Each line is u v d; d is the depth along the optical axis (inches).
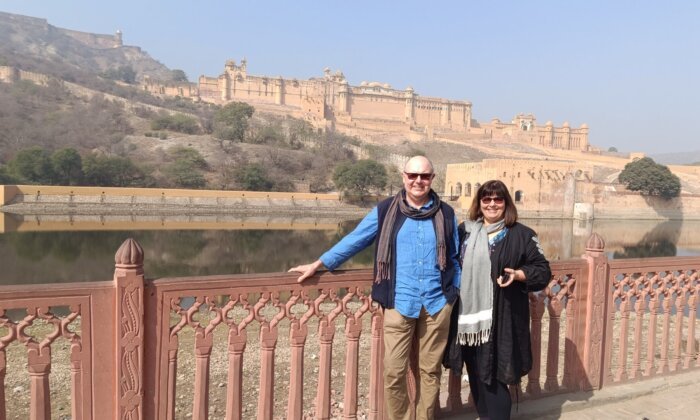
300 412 143.2
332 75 4990.2
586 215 2637.8
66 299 115.8
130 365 120.6
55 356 388.8
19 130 2770.7
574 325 183.2
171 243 1465.3
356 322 148.6
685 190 3125.0
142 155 2773.1
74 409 119.0
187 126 3346.5
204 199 2269.9
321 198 2486.5
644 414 178.5
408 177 134.5
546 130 4601.4
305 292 140.9
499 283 142.1
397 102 4704.7
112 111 3371.1
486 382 143.3
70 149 2267.5
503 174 2559.1
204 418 132.3
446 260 136.6
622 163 3656.5
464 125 4849.9
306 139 3412.9
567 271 178.5
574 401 178.7
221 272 1103.0
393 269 134.8
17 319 494.3
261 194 2373.3
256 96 4626.0
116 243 1412.4
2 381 114.1
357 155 3324.3
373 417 153.8
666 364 205.8
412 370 152.0
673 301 208.5
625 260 190.9
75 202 2031.3
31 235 1470.2
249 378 351.3
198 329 129.3
